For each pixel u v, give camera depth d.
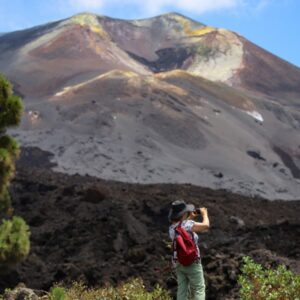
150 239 20.39
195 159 117.12
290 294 9.18
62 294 10.49
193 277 8.27
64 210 25.88
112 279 16.39
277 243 18.27
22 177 34.72
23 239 12.52
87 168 94.38
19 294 11.70
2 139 13.45
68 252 20.47
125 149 108.62
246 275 10.03
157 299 12.22
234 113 159.88
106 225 21.67
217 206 28.14
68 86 175.38
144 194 30.14
